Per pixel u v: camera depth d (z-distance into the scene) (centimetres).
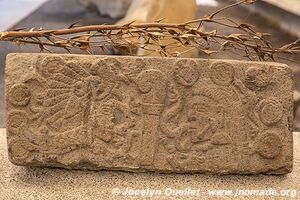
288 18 234
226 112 154
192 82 153
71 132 153
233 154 154
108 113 153
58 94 153
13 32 158
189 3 231
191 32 160
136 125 153
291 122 155
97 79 153
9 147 153
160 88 153
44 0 346
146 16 228
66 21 280
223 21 234
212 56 203
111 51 192
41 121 153
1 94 218
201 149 154
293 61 209
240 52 204
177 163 154
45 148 153
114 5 290
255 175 158
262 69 154
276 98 154
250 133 154
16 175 157
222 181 156
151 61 154
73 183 154
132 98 153
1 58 227
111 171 157
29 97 153
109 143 154
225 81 154
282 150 155
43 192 150
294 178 158
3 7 315
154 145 153
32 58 153
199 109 153
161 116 154
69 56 153
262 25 235
